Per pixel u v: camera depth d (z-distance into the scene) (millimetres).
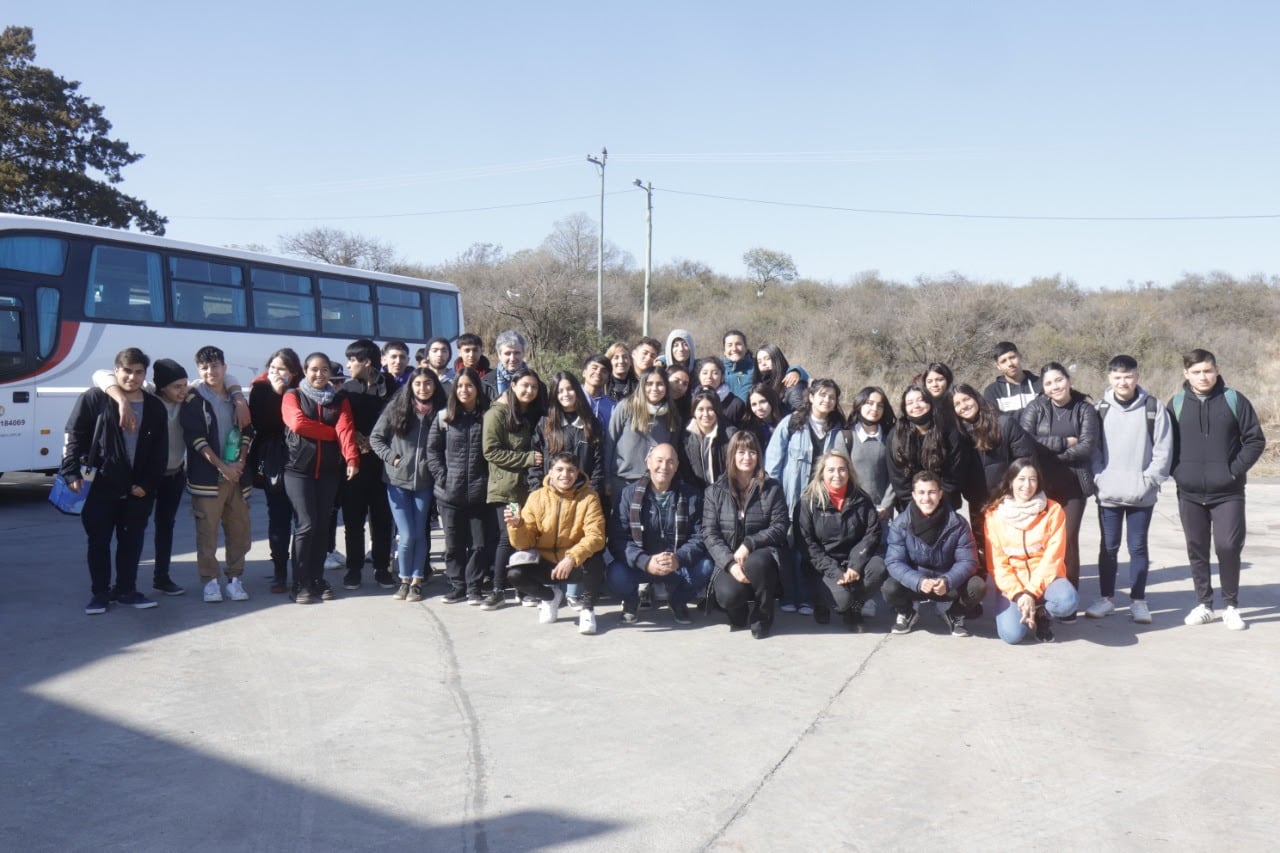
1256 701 5402
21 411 11898
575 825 3971
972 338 38406
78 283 12539
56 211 30688
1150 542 10516
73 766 4504
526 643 6445
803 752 4684
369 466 7883
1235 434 6781
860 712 5215
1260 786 4348
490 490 7113
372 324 17156
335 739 4832
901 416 6918
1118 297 53844
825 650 6348
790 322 46875
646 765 4539
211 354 7344
